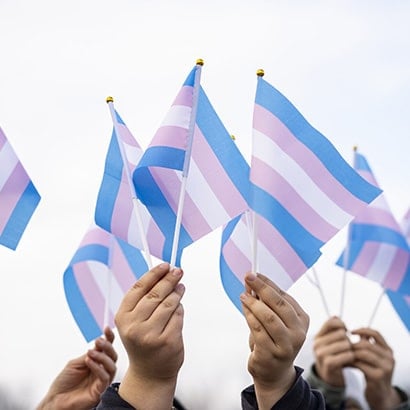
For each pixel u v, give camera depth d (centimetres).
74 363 397
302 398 299
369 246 578
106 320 462
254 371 296
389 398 479
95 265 497
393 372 481
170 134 351
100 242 479
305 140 357
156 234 362
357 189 355
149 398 284
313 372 492
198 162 360
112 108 377
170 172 361
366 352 479
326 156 357
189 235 353
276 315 288
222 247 396
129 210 369
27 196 394
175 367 283
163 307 279
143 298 282
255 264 334
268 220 345
